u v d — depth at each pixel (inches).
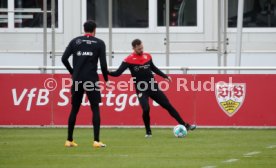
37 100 2050.9
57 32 2655.0
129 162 1341.0
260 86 2007.9
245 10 2719.0
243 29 2701.8
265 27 2714.1
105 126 2036.2
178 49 2672.2
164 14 2691.9
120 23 2706.7
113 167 1275.8
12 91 2052.2
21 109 2050.9
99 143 1578.5
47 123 2052.2
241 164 1309.1
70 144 1593.3
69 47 1546.5
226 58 2432.3
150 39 2691.9
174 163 1326.3
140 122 2032.5
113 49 2696.9
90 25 1546.5
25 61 2645.2
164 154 1462.8
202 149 1546.5
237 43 2349.9
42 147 1581.0
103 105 2033.7
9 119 2054.6
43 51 2506.2
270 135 1840.6
